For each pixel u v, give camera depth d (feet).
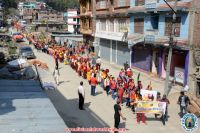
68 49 170.09
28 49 164.14
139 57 125.90
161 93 88.79
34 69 103.65
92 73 96.53
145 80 107.04
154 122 65.87
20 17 589.32
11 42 232.73
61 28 393.91
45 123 36.83
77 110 73.61
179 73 98.07
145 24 117.50
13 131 33.86
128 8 133.90
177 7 91.76
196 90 88.53
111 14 150.92
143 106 64.64
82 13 214.69
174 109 74.54
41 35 279.69
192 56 90.02
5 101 45.55
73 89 95.45
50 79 100.12
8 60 137.69
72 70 129.80
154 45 109.50
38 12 501.15
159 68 110.11
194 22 88.94
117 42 148.87
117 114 56.95
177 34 97.04
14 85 59.82
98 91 92.43
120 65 145.07
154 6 107.55
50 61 154.92
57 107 75.72
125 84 80.84
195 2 88.07
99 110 73.97
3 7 465.47
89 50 191.21
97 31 175.83
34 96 49.49
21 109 41.73
